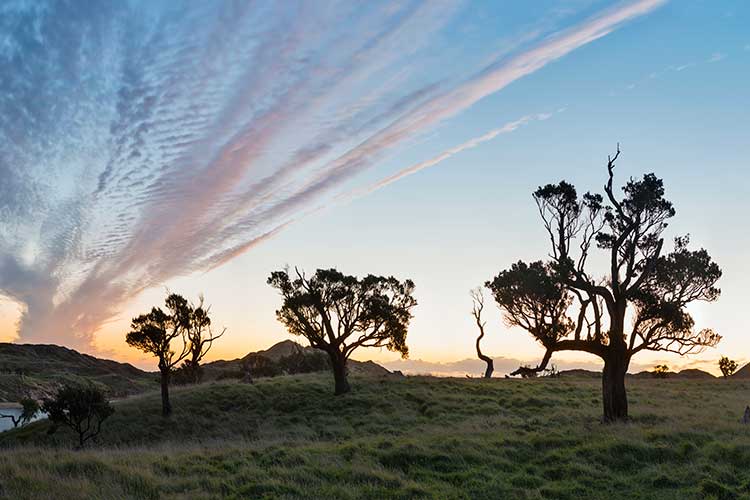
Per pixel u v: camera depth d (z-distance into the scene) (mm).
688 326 31781
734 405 36625
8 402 119750
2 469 16516
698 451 19344
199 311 46781
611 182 32156
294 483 15820
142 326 43969
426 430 29812
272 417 40562
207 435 37188
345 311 49156
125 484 15406
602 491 16094
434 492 15391
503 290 33031
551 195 32375
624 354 30328
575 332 31750
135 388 152125
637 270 32969
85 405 36469
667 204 31938
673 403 38469
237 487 15680
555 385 48750
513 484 16781
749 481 15977
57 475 16016
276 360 84812
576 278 31281
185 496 14328
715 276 32094
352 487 15734
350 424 36156
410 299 51312
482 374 63312
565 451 20234
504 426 28797
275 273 49281
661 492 15703
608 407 29891
